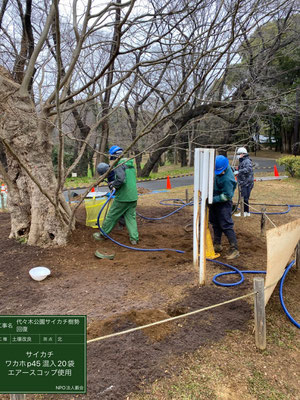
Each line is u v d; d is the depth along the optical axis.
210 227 6.66
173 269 4.31
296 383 2.37
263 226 6.01
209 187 3.43
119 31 3.75
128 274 4.16
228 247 5.32
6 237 5.48
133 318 2.98
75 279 4.02
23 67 5.77
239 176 7.52
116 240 5.70
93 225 6.27
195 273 4.12
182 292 3.60
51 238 5.08
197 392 2.24
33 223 5.04
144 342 2.69
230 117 13.92
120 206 5.30
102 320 2.97
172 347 2.66
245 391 2.28
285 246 3.04
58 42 3.01
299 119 27.09
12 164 5.14
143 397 2.18
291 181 14.09
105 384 2.27
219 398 2.20
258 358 2.60
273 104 11.70
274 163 26.52
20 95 4.85
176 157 38.22
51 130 5.19
